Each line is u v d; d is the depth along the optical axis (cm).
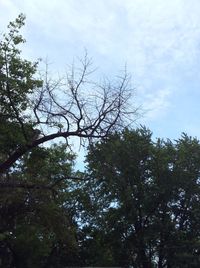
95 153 2870
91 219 5300
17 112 2547
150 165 5397
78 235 5281
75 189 4809
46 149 2884
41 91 2581
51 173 3136
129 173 5334
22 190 2747
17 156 2589
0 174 2606
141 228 5319
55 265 5128
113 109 2553
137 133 5375
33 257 4269
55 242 4447
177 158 5466
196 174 5394
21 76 2538
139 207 5325
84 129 2550
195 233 5322
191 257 5009
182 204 5394
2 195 2669
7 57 2530
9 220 2862
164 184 5344
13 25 2548
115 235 5403
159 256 5244
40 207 2823
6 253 4116
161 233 5191
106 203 5366
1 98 2553
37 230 3222
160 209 5369
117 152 5122
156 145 5500
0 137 2541
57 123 2573
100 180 5031
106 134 2569
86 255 5428
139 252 5309
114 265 5484
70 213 4666
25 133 2564
